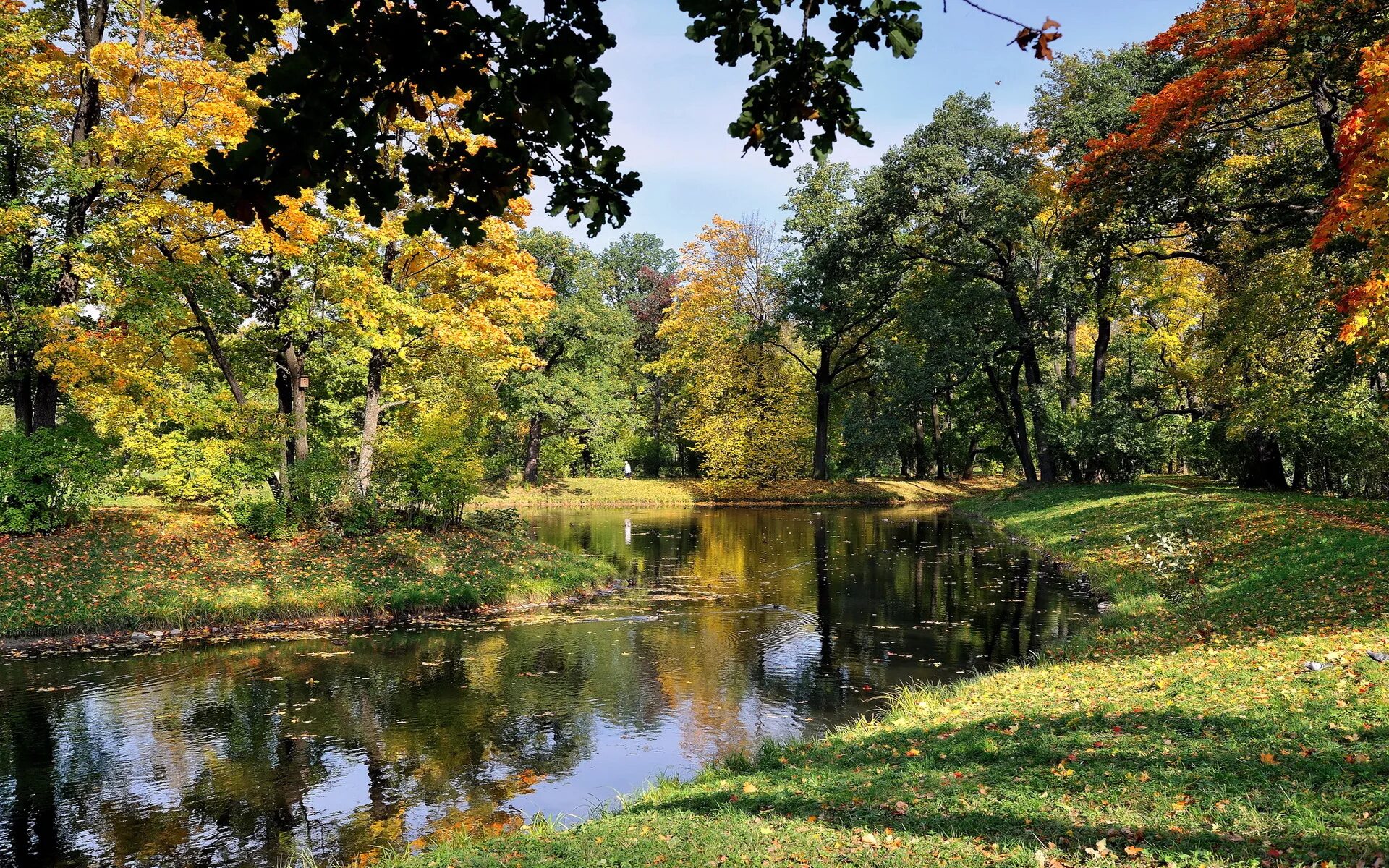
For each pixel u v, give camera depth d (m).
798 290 42.16
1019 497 35.56
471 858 5.54
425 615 15.93
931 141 31.72
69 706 10.45
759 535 30.30
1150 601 13.72
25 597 14.39
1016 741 6.74
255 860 6.57
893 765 6.67
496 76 2.82
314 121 2.78
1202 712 6.67
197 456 18.20
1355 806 4.51
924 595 17.64
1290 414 20.44
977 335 33.78
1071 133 28.05
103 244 16.36
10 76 15.61
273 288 19.55
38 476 17.20
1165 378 33.03
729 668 12.20
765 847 5.05
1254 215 20.44
